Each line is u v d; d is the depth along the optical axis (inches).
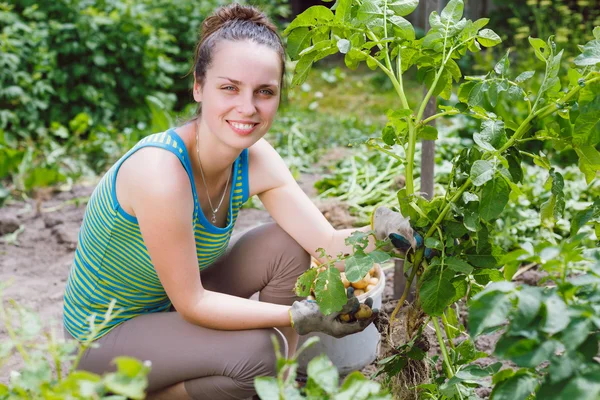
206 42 82.9
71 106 235.9
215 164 87.2
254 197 183.8
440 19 87.4
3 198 179.0
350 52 88.9
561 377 55.2
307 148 221.8
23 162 190.4
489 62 279.3
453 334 94.7
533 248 62.2
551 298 57.6
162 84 251.3
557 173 82.0
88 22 237.6
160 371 87.0
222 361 85.1
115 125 240.5
